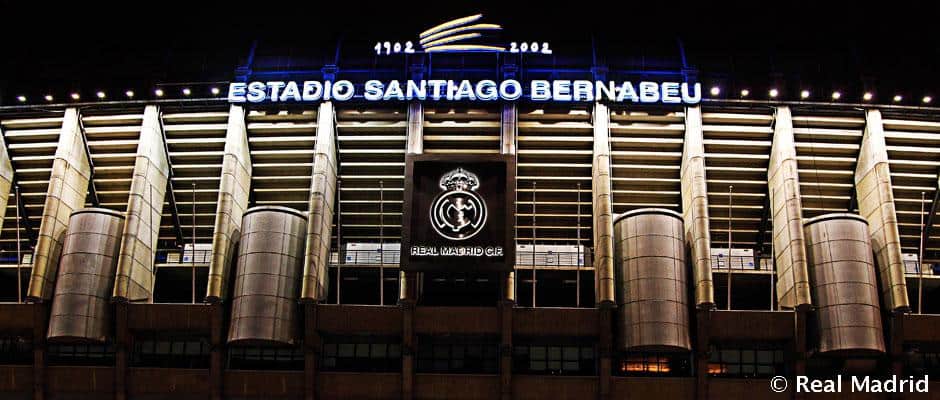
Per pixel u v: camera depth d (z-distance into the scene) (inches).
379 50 1786.4
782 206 1665.8
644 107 1736.0
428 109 1738.4
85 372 1646.2
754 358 1673.2
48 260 1674.5
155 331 1651.1
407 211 1581.0
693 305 1640.0
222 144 1765.5
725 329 1594.5
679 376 1632.6
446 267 1556.3
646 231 1605.6
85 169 1792.6
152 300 1737.2
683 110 1734.7
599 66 1763.0
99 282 1649.9
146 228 1708.9
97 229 1673.2
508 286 1584.6
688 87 1734.7
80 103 1763.0
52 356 1718.8
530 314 1599.4
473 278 1728.6
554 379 1601.9
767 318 1592.0
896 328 1596.9
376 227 1788.9
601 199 1654.8
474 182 1593.3
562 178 1737.2
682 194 1740.9
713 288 1770.4
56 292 1638.8
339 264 1673.2
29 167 1815.9
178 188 1804.9
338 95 1722.4
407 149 1704.0
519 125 1732.3
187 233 1840.6
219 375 1626.5
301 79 1787.6
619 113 1737.2
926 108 1716.3
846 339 1552.7
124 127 1775.3
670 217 1620.3
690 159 1689.2
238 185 1722.4
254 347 1656.0
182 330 1641.2
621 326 1596.9
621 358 1653.5
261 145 1772.9
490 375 1610.5
